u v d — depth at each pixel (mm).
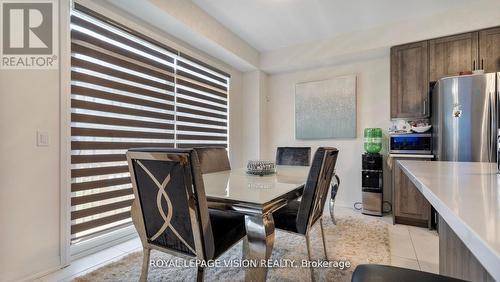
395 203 2965
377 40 3244
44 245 1815
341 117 3867
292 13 2957
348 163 3828
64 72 1936
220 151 2676
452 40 2820
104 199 2275
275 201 1389
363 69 3742
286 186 1667
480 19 2668
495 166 1417
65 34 1945
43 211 1812
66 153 1944
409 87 3047
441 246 1479
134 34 2502
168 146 2969
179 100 3145
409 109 3043
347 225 2838
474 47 2713
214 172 2391
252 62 3984
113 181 2350
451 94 2555
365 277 776
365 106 3719
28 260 1731
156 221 1348
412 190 2887
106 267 1890
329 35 3535
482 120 2410
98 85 2225
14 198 1670
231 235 1456
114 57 2367
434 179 975
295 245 2289
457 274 1224
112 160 2340
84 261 2027
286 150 3537
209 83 3662
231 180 1906
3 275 1621
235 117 4195
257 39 3693
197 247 1225
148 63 2721
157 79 2832
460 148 2500
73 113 2039
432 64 2918
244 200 1326
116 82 2381
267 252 1329
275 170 2369
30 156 1746
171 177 1191
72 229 2039
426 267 1928
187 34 2904
